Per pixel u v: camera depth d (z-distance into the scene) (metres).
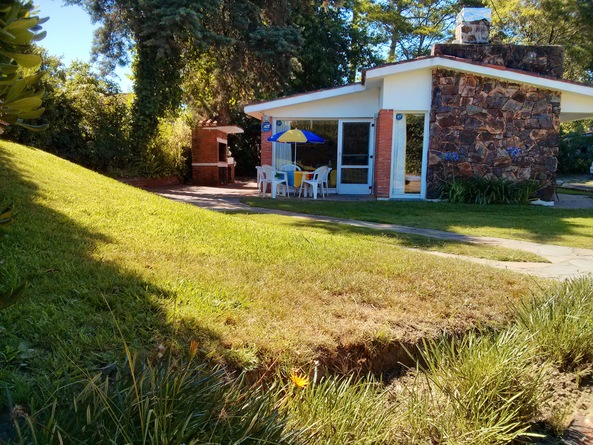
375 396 2.64
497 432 2.52
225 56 17.50
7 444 1.63
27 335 2.38
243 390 2.21
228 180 21.66
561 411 2.98
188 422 1.72
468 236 8.11
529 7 25.69
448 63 12.59
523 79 12.55
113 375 2.15
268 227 6.55
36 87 1.61
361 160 15.02
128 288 3.16
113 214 5.54
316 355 2.82
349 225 8.47
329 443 2.13
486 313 3.85
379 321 3.39
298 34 17.95
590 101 13.03
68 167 8.22
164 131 18.45
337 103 14.79
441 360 3.01
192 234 5.33
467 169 13.09
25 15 1.54
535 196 13.04
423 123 13.36
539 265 6.09
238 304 3.29
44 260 3.43
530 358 3.08
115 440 1.57
